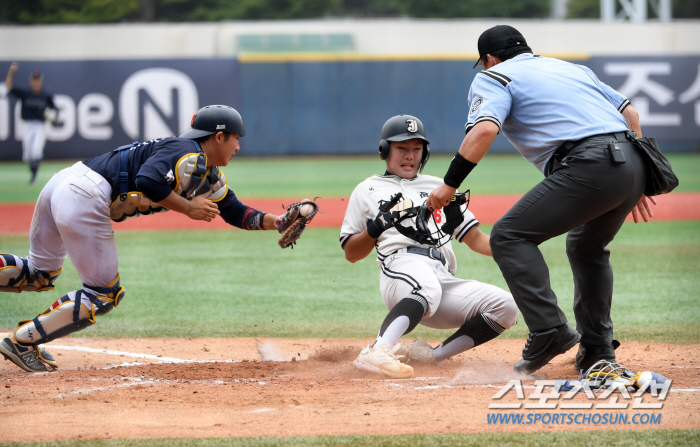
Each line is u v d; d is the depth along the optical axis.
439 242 15.00
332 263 30.45
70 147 87.19
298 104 92.06
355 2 171.75
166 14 156.62
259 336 18.72
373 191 15.10
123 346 17.52
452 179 13.08
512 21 101.12
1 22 147.88
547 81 13.30
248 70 90.75
